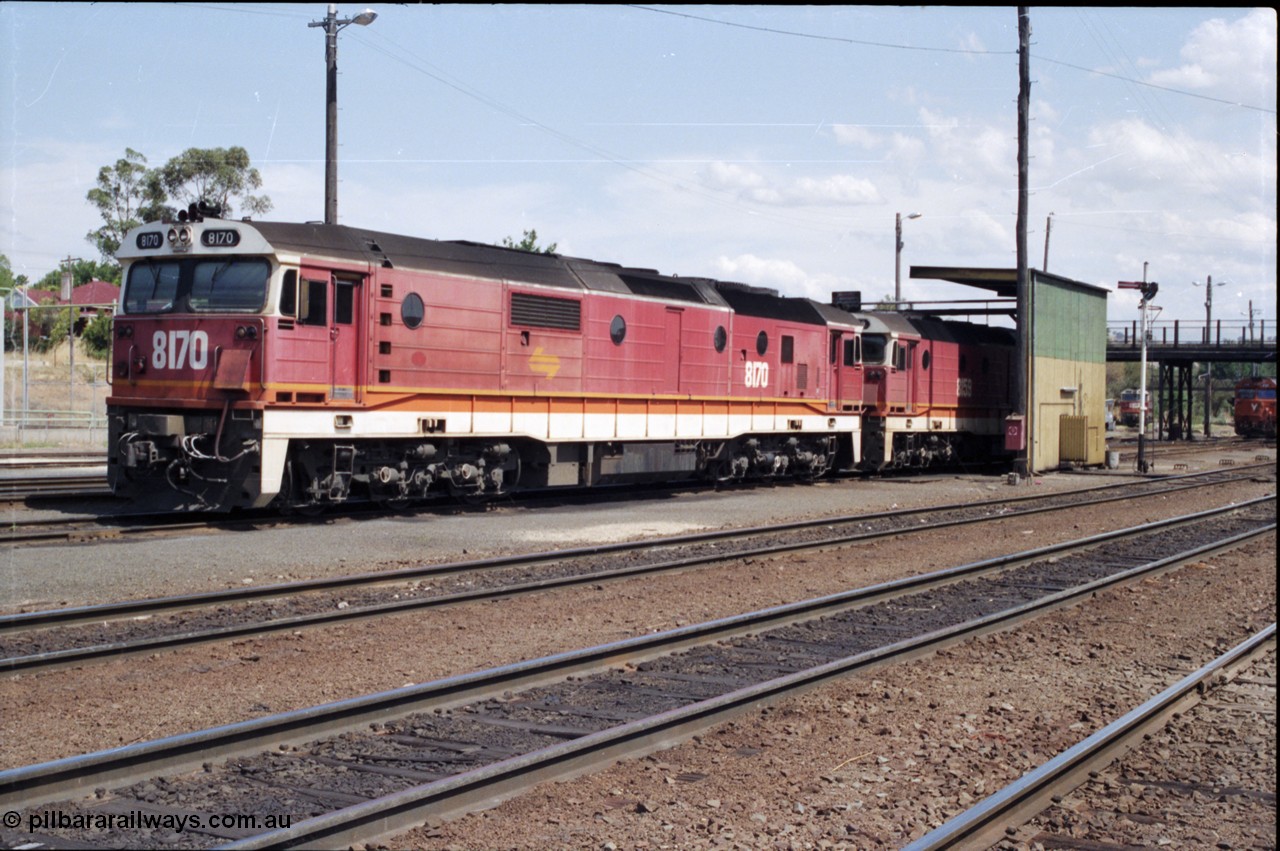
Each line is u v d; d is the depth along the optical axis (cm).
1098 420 3797
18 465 2331
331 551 1446
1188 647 1078
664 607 1182
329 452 1689
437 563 1381
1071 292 3547
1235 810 642
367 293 1691
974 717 813
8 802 572
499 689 827
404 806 562
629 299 2181
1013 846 570
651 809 605
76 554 1345
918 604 1247
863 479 3108
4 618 939
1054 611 1225
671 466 2348
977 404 3650
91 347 4731
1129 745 750
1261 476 3444
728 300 2506
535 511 2009
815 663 958
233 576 1259
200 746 648
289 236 1602
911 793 651
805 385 2738
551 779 640
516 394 1938
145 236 1658
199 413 1602
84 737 705
